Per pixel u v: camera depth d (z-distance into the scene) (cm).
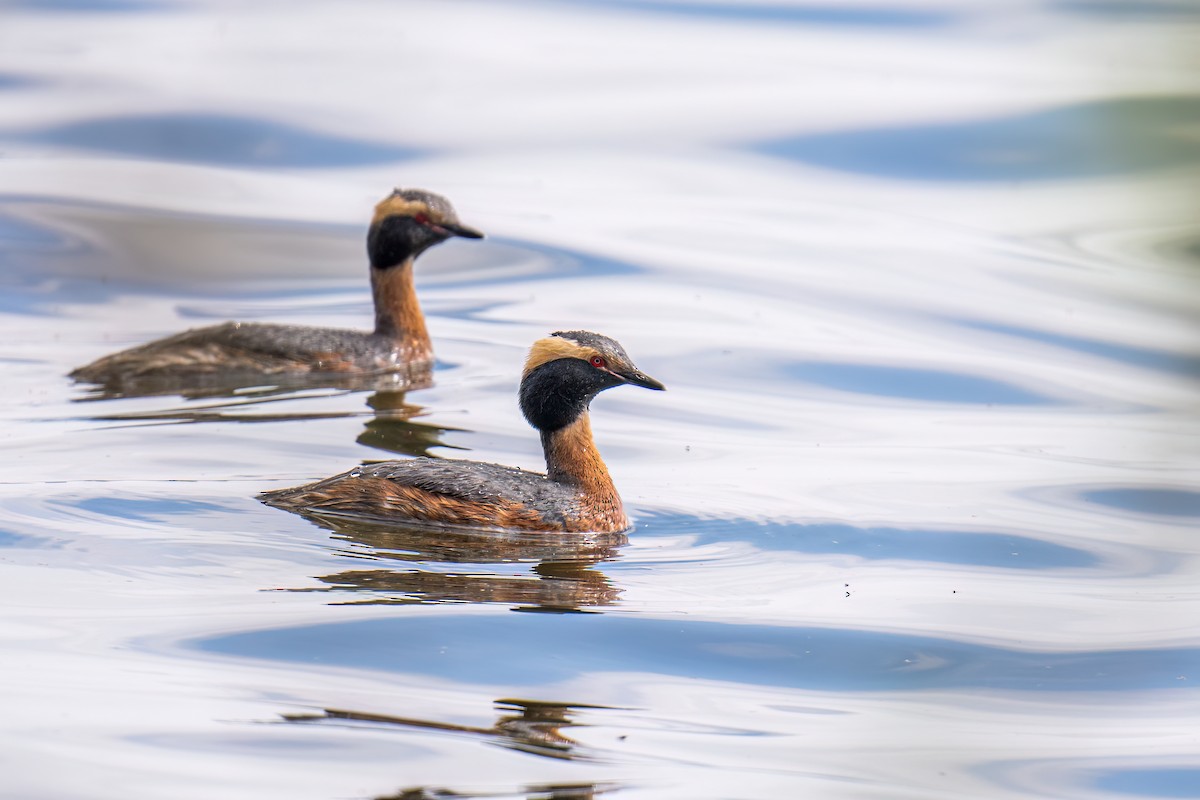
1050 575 1441
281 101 3516
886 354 2239
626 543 1470
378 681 1156
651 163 3212
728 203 3006
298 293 2519
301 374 2030
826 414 1970
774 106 3538
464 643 1227
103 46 3972
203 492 1521
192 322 2325
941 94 3584
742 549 1467
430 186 3052
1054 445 1856
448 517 1452
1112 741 1130
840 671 1223
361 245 2762
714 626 1284
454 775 1027
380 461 1623
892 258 2709
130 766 1017
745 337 2292
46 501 1470
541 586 1347
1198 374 2167
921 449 1825
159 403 1862
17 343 2156
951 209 2991
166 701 1106
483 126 3406
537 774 1036
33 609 1241
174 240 2720
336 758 1044
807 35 4153
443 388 1992
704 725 1125
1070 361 2228
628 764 1058
